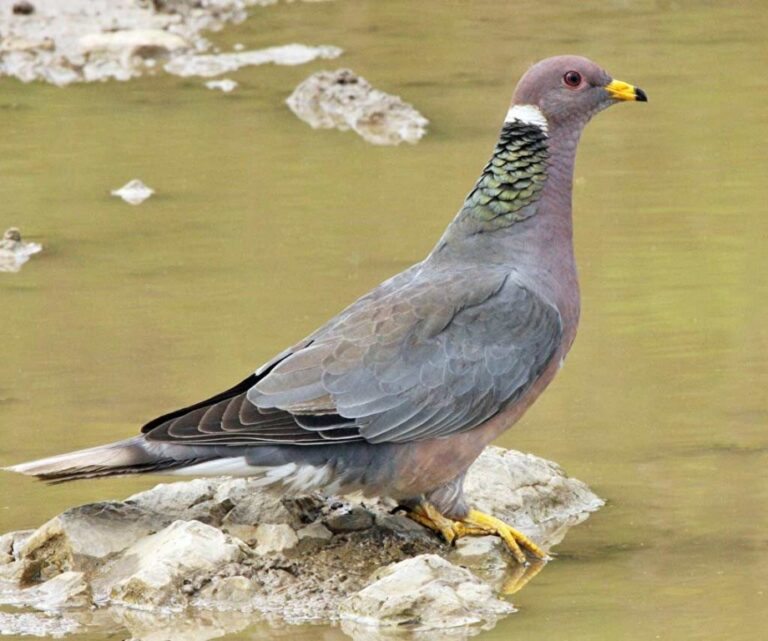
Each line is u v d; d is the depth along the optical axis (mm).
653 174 17875
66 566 10445
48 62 23375
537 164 11156
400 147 19328
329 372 10461
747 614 9578
